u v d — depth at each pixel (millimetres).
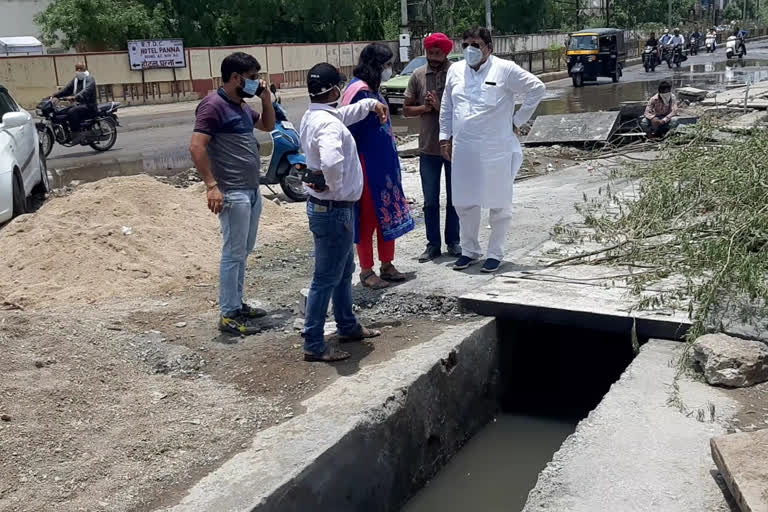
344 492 3666
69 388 4176
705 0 80562
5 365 4273
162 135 19000
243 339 5180
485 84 5777
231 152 5051
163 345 5039
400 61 31969
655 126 12688
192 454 3670
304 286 6398
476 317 5293
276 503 3236
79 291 6074
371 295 5750
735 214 5809
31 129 10398
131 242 6746
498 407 5309
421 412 4316
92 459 3607
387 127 5664
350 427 3742
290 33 41125
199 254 7023
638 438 3615
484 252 6676
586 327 4957
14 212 9102
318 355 4684
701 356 4207
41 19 32406
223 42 39406
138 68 28141
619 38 30062
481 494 4254
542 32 49062
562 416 5262
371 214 5797
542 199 8789
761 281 4875
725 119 13664
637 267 5832
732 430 3641
